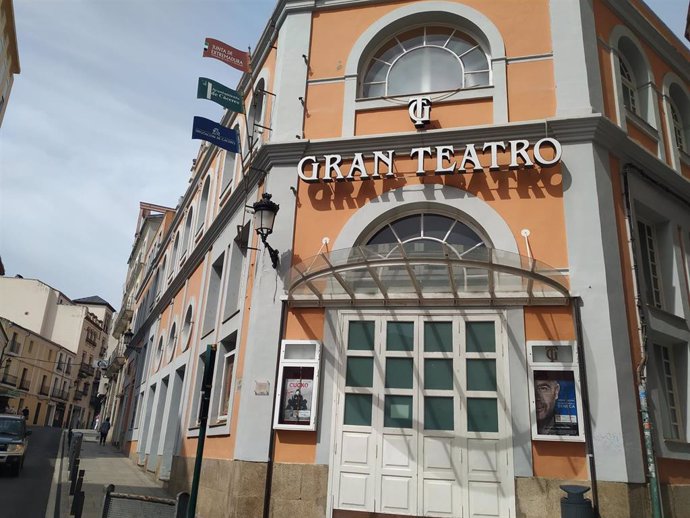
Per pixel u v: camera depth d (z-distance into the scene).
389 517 7.99
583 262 8.45
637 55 11.34
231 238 12.67
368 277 8.51
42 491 12.59
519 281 8.23
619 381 7.83
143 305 29.34
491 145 9.24
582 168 8.95
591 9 10.31
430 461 8.10
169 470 15.13
